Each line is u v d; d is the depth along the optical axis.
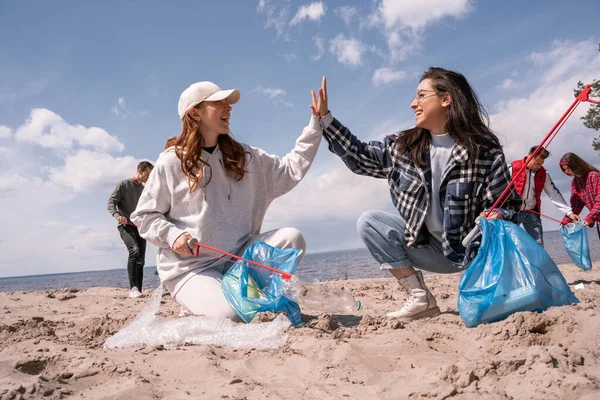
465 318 2.50
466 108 2.86
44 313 4.54
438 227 3.00
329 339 2.41
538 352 1.78
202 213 3.00
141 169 6.05
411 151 2.97
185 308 3.12
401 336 2.45
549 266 2.45
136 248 5.96
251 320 2.75
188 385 1.91
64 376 1.96
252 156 3.21
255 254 2.93
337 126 3.17
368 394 1.71
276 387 1.85
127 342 2.59
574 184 5.38
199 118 2.97
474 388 1.61
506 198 2.79
